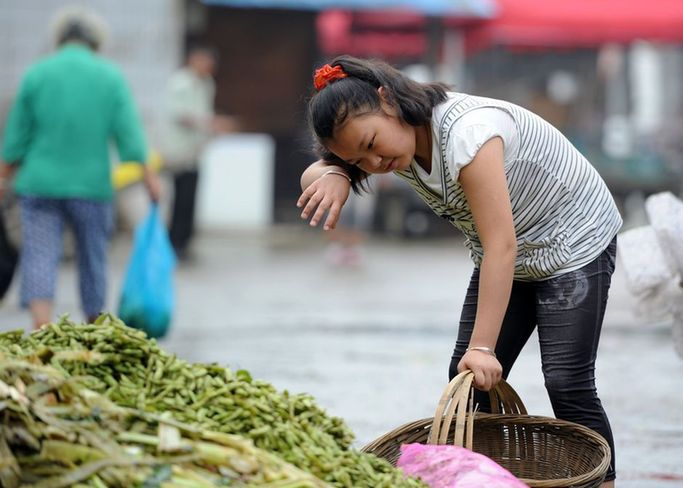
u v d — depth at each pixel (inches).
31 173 396.8
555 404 206.7
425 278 706.2
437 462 161.6
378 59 196.4
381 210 1085.1
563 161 202.1
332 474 141.6
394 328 496.1
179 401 145.3
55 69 403.2
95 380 145.6
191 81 792.3
